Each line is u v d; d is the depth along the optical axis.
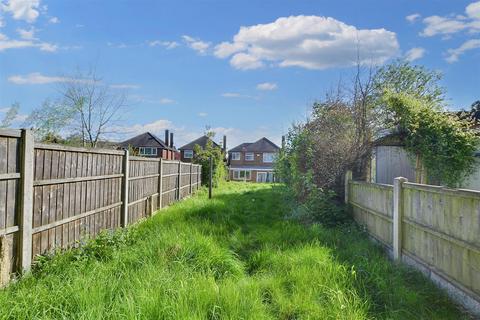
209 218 8.59
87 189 6.10
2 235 3.90
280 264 5.05
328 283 4.28
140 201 9.31
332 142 10.15
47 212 4.82
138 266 4.54
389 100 10.09
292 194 11.88
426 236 4.92
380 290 4.26
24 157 4.20
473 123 10.33
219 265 4.85
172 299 3.41
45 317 3.03
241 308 3.51
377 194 6.93
